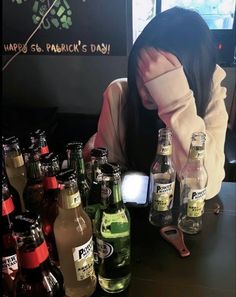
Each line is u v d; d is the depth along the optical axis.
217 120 0.99
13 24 1.20
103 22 1.21
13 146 0.70
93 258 0.59
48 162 0.60
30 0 1.16
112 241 0.59
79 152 0.71
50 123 1.71
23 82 1.92
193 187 0.77
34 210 0.62
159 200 0.77
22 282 0.46
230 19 1.34
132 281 0.62
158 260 0.67
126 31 1.22
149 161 1.07
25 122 1.67
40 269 0.45
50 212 0.60
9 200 0.50
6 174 0.66
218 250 0.69
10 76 1.89
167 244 0.71
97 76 1.86
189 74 0.94
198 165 0.79
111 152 1.12
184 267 0.65
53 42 1.24
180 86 0.91
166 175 0.80
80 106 1.95
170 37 0.92
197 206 0.74
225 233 0.74
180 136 0.90
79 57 1.83
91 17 1.20
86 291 0.57
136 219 0.79
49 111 1.83
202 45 0.93
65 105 1.96
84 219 0.55
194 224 0.76
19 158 0.71
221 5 1.31
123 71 1.82
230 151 1.25
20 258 0.44
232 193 0.90
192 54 0.93
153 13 1.23
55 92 1.93
